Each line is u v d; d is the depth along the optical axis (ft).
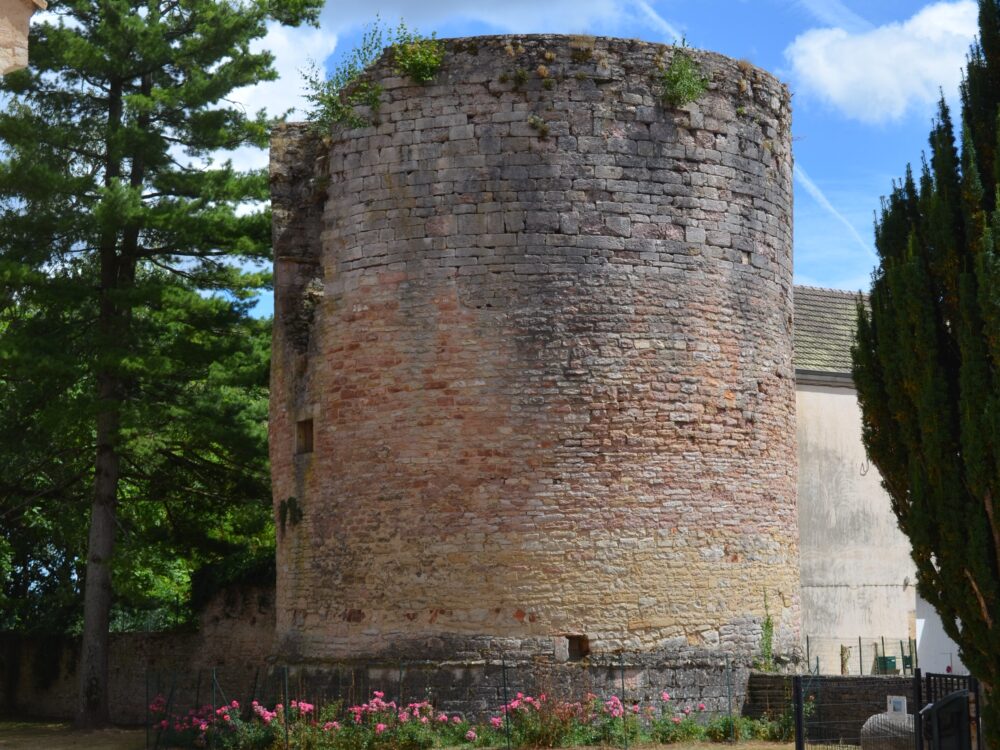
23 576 106.83
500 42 61.26
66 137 79.51
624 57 61.93
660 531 59.77
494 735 56.24
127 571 80.38
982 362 40.88
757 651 61.98
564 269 59.98
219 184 80.59
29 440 83.15
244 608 81.76
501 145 60.59
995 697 40.47
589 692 57.52
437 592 58.80
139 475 89.40
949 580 41.52
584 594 58.39
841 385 91.09
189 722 63.82
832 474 89.66
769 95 65.77
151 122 83.20
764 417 64.03
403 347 60.70
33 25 81.05
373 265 61.82
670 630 59.41
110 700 88.63
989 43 45.32
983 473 40.22
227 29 81.76
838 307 97.19
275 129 66.49
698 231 62.23
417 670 58.29
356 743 55.72
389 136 62.08
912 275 43.29
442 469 59.41
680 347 61.16
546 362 59.47
